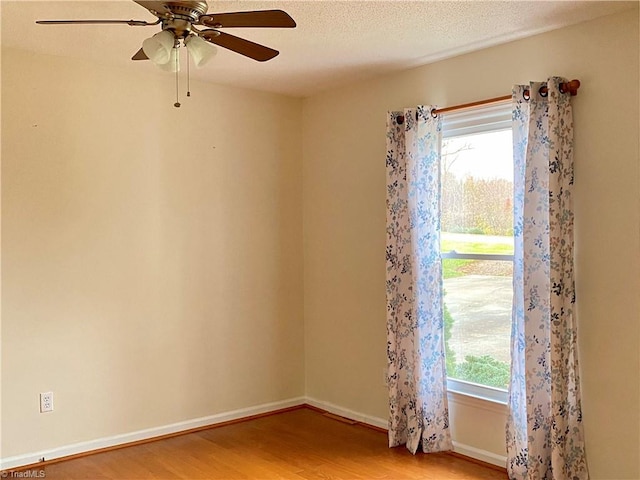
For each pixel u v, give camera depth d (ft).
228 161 14.70
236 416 14.88
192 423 14.14
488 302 12.10
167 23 7.32
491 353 12.05
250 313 15.12
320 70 13.35
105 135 12.82
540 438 10.59
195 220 14.15
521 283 10.93
